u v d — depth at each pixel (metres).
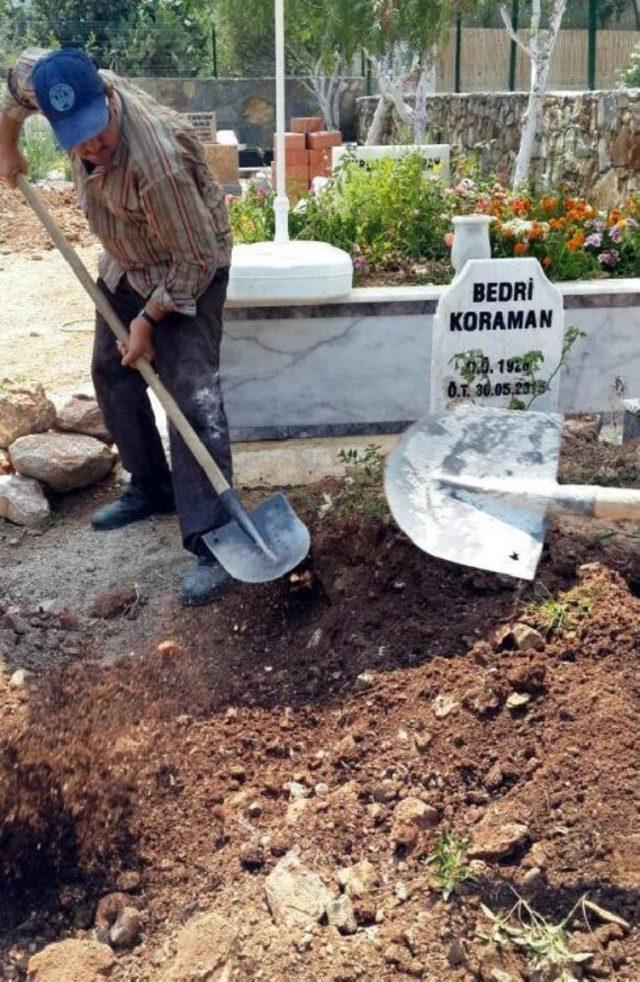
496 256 5.49
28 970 2.59
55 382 6.70
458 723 3.06
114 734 3.32
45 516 4.80
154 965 2.61
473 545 2.59
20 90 3.95
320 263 4.81
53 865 2.90
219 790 3.07
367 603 3.66
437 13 10.34
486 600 3.47
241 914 2.66
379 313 5.03
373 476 4.32
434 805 2.88
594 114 9.18
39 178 15.52
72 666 3.75
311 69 20.97
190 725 3.35
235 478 4.96
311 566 3.97
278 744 3.21
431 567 3.63
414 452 2.72
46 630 3.96
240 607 3.93
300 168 15.88
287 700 3.40
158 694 3.54
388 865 2.75
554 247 5.50
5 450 5.17
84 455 4.95
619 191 8.78
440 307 4.53
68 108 3.46
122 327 4.00
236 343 4.99
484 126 11.80
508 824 2.77
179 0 23.75
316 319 5.00
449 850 2.73
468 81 13.78
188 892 2.80
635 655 3.16
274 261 4.81
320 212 6.16
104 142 3.61
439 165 6.91
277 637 3.77
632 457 4.48
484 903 2.62
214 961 2.48
